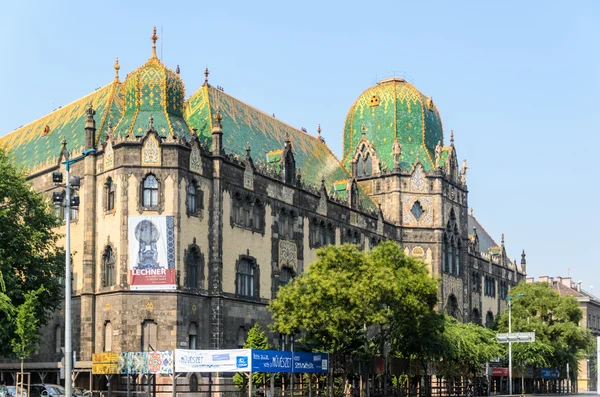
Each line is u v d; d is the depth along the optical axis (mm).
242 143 82938
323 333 67688
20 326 58750
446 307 106625
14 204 66125
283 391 66062
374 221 99250
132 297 66500
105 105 79250
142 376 66625
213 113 81875
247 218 76875
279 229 81375
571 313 121875
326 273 66688
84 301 69000
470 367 94562
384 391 76688
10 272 61875
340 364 71312
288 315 65500
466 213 114625
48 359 75188
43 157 82438
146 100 72562
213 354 55719
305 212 85688
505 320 120062
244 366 54875
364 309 64500
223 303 71625
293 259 83062
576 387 163250
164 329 66312
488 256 134000
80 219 72500
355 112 112000
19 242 64250
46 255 71062
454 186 111000
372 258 72125
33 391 62469
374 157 106938
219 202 72312
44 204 68062
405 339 78500
